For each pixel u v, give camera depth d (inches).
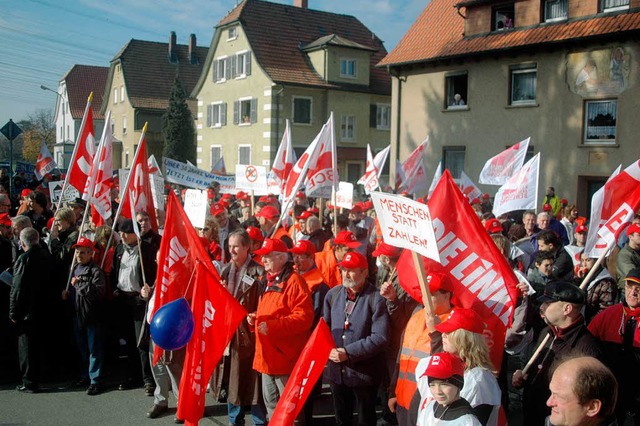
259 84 1435.8
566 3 844.0
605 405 101.0
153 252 276.4
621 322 186.2
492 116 912.3
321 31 1574.8
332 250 298.5
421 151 543.8
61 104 2741.1
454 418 131.3
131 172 297.7
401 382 181.8
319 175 359.3
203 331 185.3
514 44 864.3
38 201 431.8
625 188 223.0
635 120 762.8
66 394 280.7
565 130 831.7
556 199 671.8
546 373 168.4
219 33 1571.1
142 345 274.4
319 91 1455.5
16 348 319.3
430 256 159.6
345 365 202.8
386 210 171.9
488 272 186.2
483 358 147.1
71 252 309.0
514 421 247.4
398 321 226.1
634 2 771.4
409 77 1026.7
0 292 307.6
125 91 2075.5
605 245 228.2
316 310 233.6
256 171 454.3
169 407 265.0
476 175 935.0
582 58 808.3
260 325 205.6
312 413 247.0
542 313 173.6
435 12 1058.1
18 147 2940.5
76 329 291.6
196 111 2047.2
